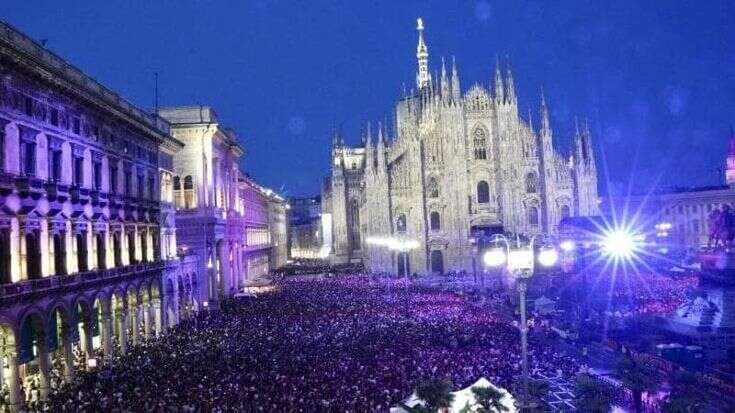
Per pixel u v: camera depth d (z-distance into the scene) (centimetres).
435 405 3234
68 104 5378
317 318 7719
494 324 7194
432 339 6188
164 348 5978
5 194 4350
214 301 9750
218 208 10538
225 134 11081
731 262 6425
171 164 8812
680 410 3297
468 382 4422
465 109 15025
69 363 5072
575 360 5556
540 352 5644
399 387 4441
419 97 18625
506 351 5628
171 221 8475
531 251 3008
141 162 7306
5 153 4375
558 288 9600
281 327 7069
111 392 4284
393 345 5866
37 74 4697
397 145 16812
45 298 4734
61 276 4934
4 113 4344
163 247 8019
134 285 6631
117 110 6294
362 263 18675
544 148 14825
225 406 3931
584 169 14838
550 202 14725
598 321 7175
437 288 11575
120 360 5534
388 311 8325
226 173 11781
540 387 3512
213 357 5425
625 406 4138
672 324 6328
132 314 6669
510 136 14750
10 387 4322
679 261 12025
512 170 14675
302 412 3859
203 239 9812
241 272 12912
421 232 14712
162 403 3944
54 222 4978
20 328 4384
